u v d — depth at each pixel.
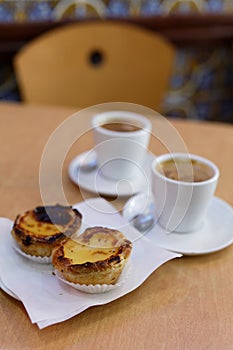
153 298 0.41
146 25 1.23
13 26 1.11
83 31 0.93
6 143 0.68
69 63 0.94
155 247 0.44
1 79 1.17
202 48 1.31
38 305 0.38
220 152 0.67
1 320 0.38
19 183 0.57
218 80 1.38
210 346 0.36
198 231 0.49
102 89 0.97
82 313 0.39
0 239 0.44
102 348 0.36
